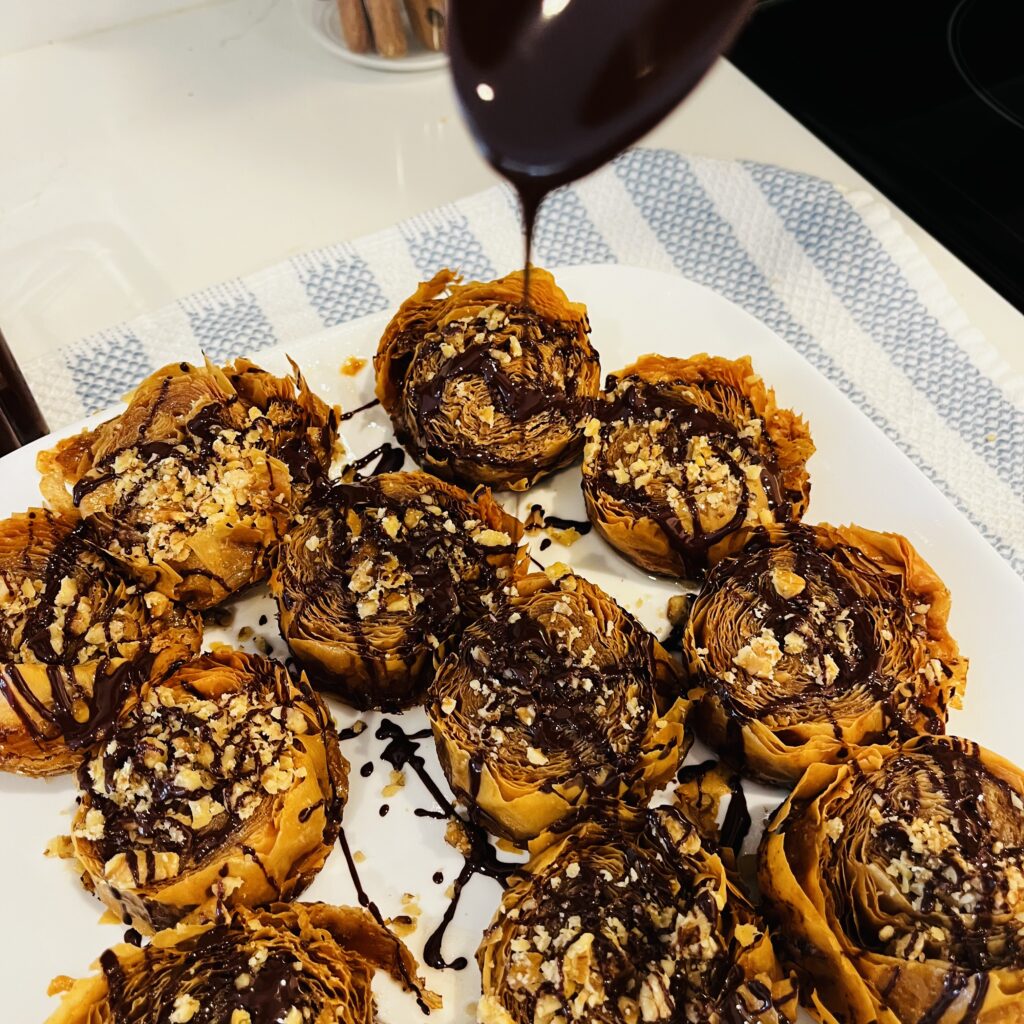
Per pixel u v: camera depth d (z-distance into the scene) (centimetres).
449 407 33
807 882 25
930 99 44
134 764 26
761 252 40
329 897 28
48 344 38
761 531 30
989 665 31
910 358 38
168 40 47
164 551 30
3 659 28
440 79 46
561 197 42
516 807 27
